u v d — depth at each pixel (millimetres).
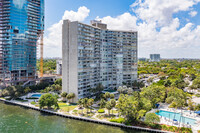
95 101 92000
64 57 94125
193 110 75250
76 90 89625
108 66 120625
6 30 126938
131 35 127500
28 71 138375
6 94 94438
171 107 79812
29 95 105812
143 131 57875
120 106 61938
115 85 122750
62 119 68312
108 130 58531
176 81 113250
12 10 127312
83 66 94875
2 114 73812
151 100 77250
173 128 56094
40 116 71562
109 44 120188
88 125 62531
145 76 186000
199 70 187375
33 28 142125
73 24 91062
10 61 126438
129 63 126938
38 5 146625
